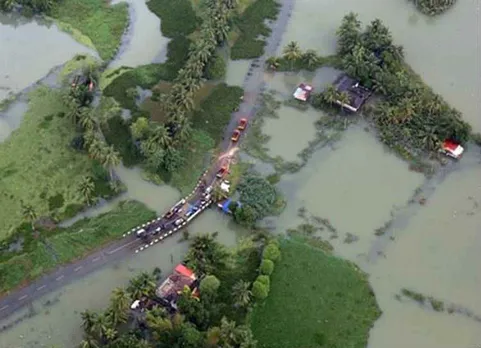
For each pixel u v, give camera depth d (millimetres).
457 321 151875
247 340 135875
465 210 176000
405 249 166250
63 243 163125
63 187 175875
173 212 170750
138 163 183000
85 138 180625
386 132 193750
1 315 149000
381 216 174000
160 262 160875
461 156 189500
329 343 145875
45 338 145375
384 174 184750
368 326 149875
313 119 199875
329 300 154000
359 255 164500
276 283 156375
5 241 163000
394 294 156500
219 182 178750
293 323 148875
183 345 135750
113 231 166250
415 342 147625
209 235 163750
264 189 176250
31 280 155750
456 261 164125
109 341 138625
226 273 157250
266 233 168125
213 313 146625
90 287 155000
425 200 178125
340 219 172750
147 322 142125
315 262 161875
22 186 176125
